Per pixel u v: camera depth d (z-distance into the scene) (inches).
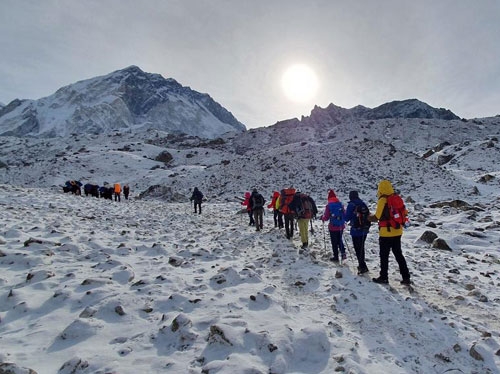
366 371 139.7
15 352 145.7
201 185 1846.7
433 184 1347.2
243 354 145.7
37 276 236.5
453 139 3585.1
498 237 491.8
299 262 334.3
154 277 256.7
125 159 2837.1
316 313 208.1
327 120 5925.2
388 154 1732.3
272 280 280.2
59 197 865.5
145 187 2110.0
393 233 278.7
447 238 478.0
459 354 169.3
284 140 4377.5
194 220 717.9
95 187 1270.9
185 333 160.7
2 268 261.1
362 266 308.0
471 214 674.2
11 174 2401.6
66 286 223.9
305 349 154.0
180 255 344.8
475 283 296.5
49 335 164.2
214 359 144.0
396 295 251.0
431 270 338.0
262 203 585.3
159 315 191.0
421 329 194.5
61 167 2487.7
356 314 211.6
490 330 199.8
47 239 339.6
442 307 236.5
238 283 251.8
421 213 790.5
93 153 3009.4
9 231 350.9
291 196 488.7
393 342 176.9
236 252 383.6
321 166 1727.4
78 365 133.4
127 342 159.3
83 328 165.0
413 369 152.4
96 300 202.4
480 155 1937.7
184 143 4296.3
